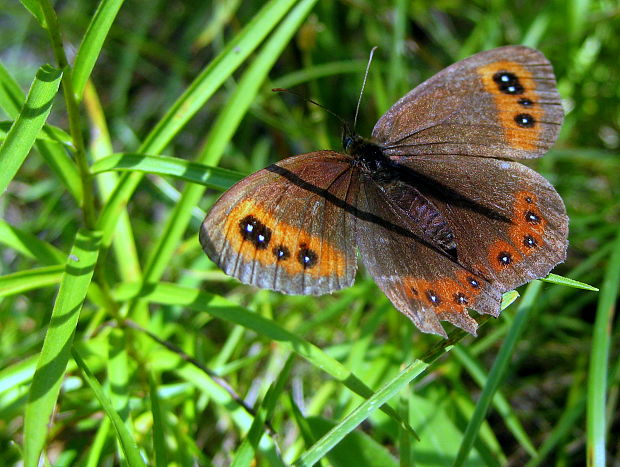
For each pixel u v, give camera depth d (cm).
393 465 9
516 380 12
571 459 11
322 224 8
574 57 14
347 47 16
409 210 8
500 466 9
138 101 16
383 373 10
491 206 8
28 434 7
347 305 12
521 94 8
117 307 10
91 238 8
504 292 8
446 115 9
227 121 10
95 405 10
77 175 9
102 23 8
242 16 16
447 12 16
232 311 9
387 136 9
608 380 10
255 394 11
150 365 10
